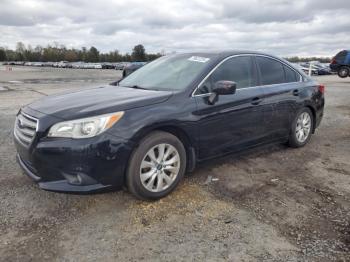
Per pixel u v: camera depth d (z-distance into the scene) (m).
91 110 3.28
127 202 3.59
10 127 6.77
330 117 8.47
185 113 3.72
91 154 3.14
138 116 3.39
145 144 3.42
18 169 4.44
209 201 3.64
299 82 5.48
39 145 3.21
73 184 3.20
